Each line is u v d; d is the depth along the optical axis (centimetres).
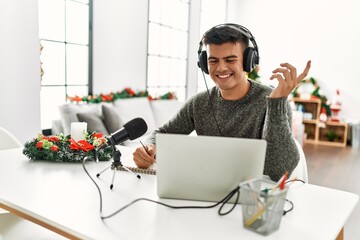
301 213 101
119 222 92
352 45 598
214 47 136
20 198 107
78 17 375
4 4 287
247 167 100
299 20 632
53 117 365
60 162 150
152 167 142
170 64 542
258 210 87
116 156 140
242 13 681
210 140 101
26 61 308
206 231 88
